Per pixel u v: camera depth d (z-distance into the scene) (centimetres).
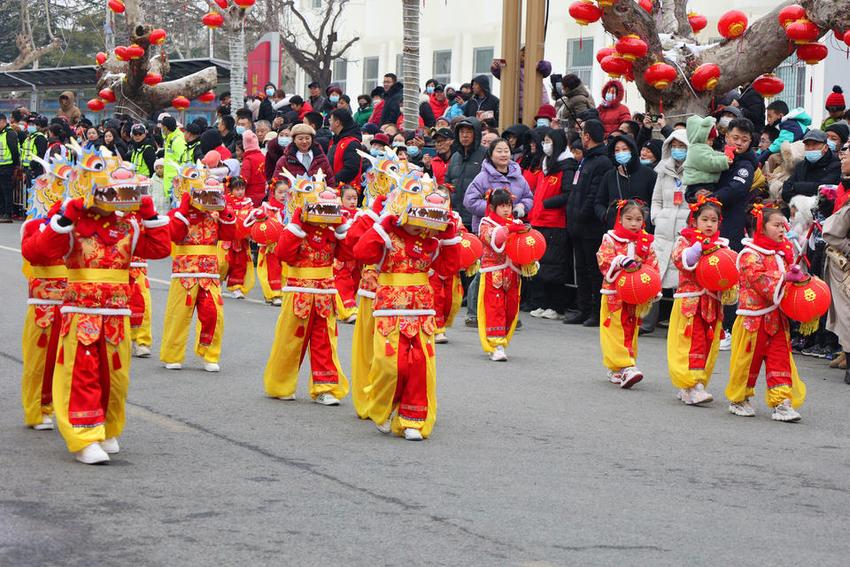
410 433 880
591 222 1528
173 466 779
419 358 880
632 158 1503
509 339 1290
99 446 779
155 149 2345
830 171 1375
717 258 1020
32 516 653
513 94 1962
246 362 1219
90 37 6488
